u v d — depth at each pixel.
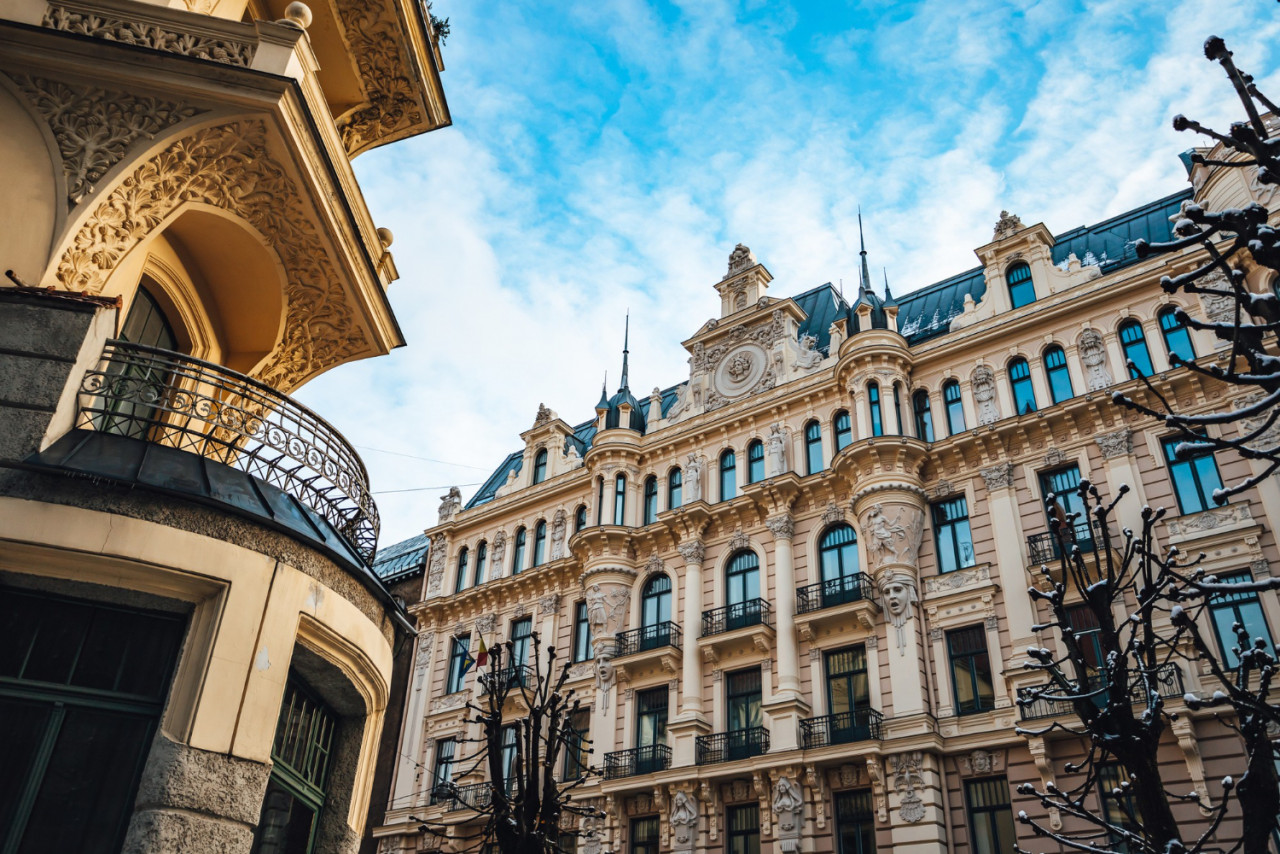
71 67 8.72
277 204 10.20
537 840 12.82
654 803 25.84
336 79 13.14
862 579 25.09
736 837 24.28
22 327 7.97
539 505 35.88
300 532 8.70
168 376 10.79
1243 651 9.70
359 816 9.96
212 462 8.91
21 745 7.21
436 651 35.34
